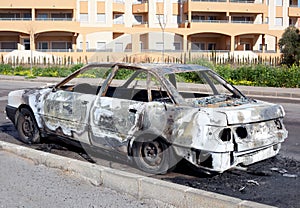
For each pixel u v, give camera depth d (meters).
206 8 48.78
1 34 47.28
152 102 5.89
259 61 32.44
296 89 18.88
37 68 32.47
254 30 49.22
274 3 52.59
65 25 45.28
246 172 6.06
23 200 4.93
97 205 4.80
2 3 45.91
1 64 34.94
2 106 13.25
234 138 5.36
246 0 51.25
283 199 5.05
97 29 46.38
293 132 9.13
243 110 5.53
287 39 39.72
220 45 50.50
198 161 5.41
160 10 49.44
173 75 6.57
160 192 4.84
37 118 7.45
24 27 44.97
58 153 7.15
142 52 15.64
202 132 5.30
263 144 5.67
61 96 7.05
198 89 7.57
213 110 5.40
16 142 7.93
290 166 6.37
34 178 5.69
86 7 47.41
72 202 4.88
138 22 50.78
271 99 16.41
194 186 5.48
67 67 31.64
